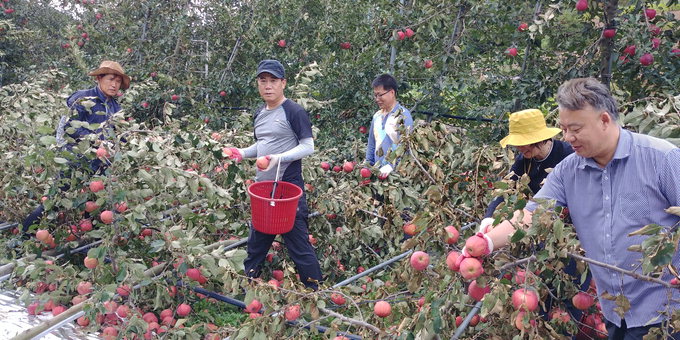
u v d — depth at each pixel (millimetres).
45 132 3299
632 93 5277
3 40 11133
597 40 5062
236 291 3080
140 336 3037
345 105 7766
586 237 2238
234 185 4234
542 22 5141
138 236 3896
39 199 4359
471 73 6398
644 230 1806
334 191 4855
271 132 3895
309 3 9133
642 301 2080
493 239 2256
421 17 6625
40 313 3355
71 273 3350
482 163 3414
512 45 6082
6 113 5496
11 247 4023
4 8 11695
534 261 2322
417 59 6523
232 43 9469
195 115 8734
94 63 9492
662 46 4883
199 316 3857
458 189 3557
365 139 7383
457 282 2477
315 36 9039
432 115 6754
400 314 3043
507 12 6137
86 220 3951
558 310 2803
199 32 9523
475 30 6336
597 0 4910
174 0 9562
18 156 4391
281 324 3006
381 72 6859
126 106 6984
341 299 3426
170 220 3902
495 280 2316
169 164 3582
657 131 3119
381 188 4527
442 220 2633
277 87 3848
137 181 3627
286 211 3596
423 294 3404
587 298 2582
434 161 3232
